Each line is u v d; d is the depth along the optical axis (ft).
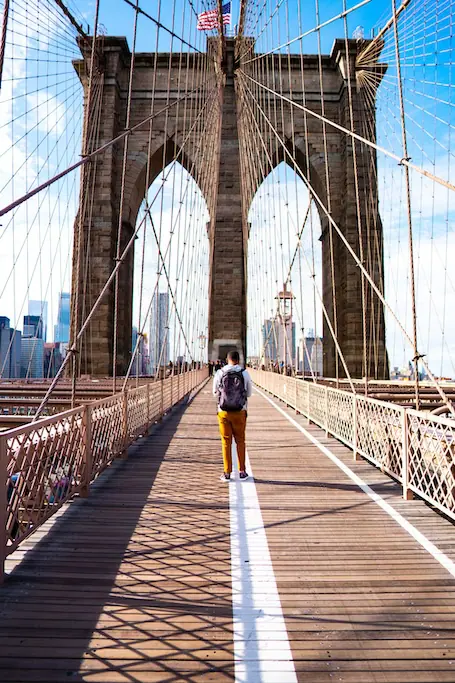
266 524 13.25
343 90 110.42
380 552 11.34
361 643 7.67
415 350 17.29
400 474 17.07
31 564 10.50
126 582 9.71
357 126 108.06
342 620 8.33
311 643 7.66
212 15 97.25
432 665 7.13
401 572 10.25
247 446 25.64
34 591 9.27
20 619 8.25
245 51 107.14
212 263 119.75
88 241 104.58
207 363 113.91
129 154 114.73
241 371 18.47
